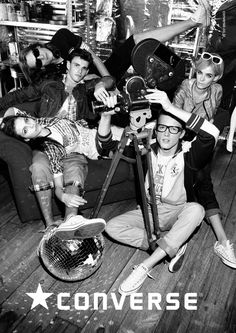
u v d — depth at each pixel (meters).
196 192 2.27
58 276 1.81
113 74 3.10
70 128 2.22
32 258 2.07
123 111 1.74
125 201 2.66
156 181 1.97
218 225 2.23
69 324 1.69
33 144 2.09
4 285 1.88
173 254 1.84
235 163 3.25
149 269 1.88
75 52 2.34
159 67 1.87
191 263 2.09
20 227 2.32
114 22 3.54
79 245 1.79
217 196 2.75
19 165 2.07
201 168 1.94
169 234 1.85
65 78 2.47
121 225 2.03
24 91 2.56
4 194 2.66
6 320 1.69
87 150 2.30
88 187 2.30
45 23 3.59
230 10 3.41
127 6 3.44
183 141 1.98
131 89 1.67
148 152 1.79
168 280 1.96
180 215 1.91
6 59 3.96
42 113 2.43
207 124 1.76
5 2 3.63
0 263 2.03
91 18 3.56
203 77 2.26
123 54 3.03
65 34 2.73
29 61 2.55
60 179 2.07
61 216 2.41
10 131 1.99
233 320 1.74
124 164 2.38
